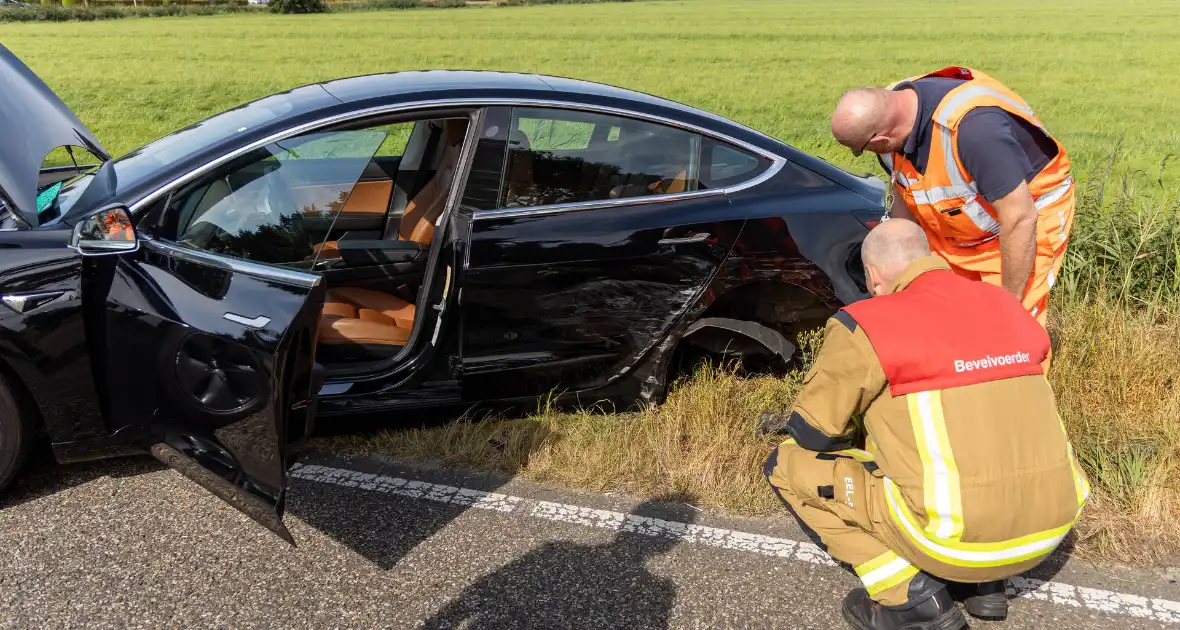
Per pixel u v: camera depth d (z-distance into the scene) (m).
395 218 3.80
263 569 2.51
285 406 2.24
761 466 3.07
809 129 12.70
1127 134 12.74
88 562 2.51
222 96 16.23
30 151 2.69
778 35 37.28
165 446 2.50
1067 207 2.81
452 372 3.12
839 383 2.05
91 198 2.74
